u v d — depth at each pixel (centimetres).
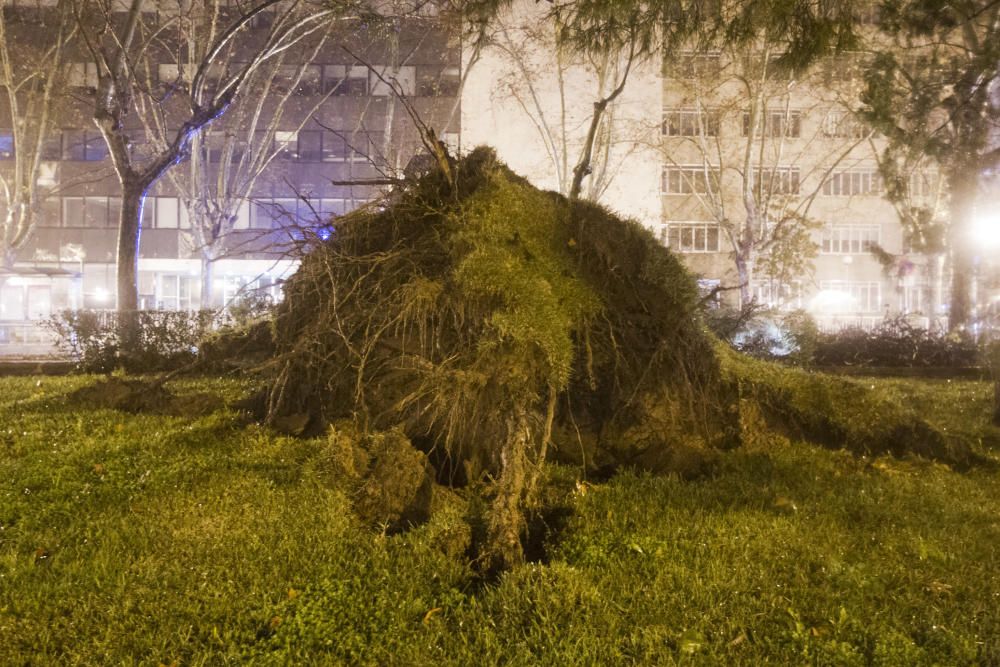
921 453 779
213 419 815
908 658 387
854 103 2564
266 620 420
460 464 669
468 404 618
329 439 660
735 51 901
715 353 794
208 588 446
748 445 756
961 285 1911
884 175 1452
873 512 583
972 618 428
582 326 673
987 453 805
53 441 738
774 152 3064
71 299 3975
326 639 407
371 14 1928
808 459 723
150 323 1410
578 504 584
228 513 558
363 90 3653
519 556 498
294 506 577
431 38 3291
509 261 612
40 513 550
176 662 381
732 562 488
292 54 3547
